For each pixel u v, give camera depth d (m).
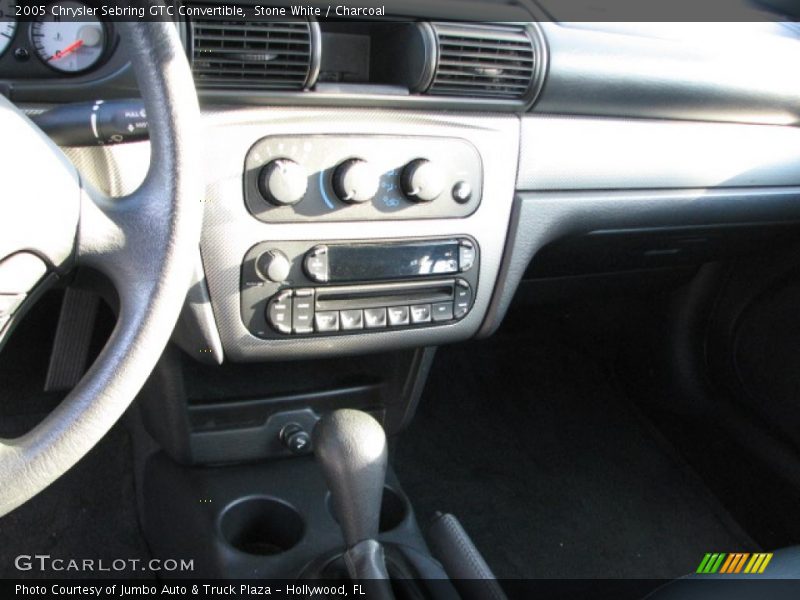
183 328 1.08
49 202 0.70
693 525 1.69
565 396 2.00
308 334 1.10
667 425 1.90
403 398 1.44
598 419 1.94
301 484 1.35
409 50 1.06
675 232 1.43
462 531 1.15
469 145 1.12
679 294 1.78
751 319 1.65
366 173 1.03
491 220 1.17
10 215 0.68
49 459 0.71
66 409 0.72
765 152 1.37
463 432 1.86
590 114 1.23
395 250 1.10
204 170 0.98
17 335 1.37
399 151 1.07
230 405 1.35
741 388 1.70
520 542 1.60
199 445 1.34
